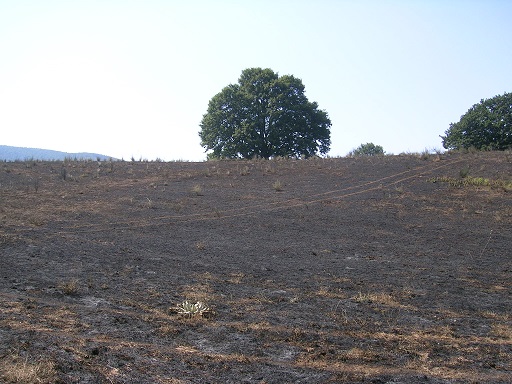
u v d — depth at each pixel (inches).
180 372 223.0
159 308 313.9
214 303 329.7
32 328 256.5
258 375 225.9
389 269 442.9
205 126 1920.5
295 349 260.1
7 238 491.8
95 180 872.9
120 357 231.6
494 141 1776.6
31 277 364.5
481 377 235.0
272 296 351.6
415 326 302.4
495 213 669.3
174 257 458.0
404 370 240.1
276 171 944.9
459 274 434.3
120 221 609.9
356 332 288.0
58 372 209.0
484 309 341.7
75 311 296.2
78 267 403.2
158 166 1023.6
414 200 730.2
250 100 1882.4
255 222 618.5
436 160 963.3
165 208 683.4
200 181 874.1
